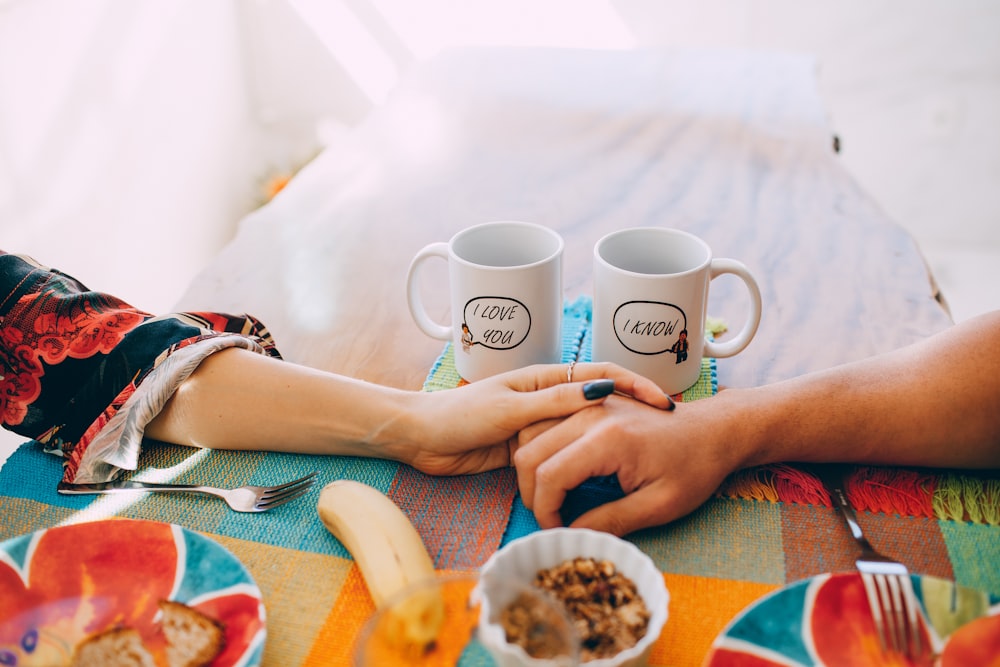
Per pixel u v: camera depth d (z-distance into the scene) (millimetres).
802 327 916
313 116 2865
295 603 570
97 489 680
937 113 2498
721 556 606
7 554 557
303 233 1152
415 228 1158
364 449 713
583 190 1252
